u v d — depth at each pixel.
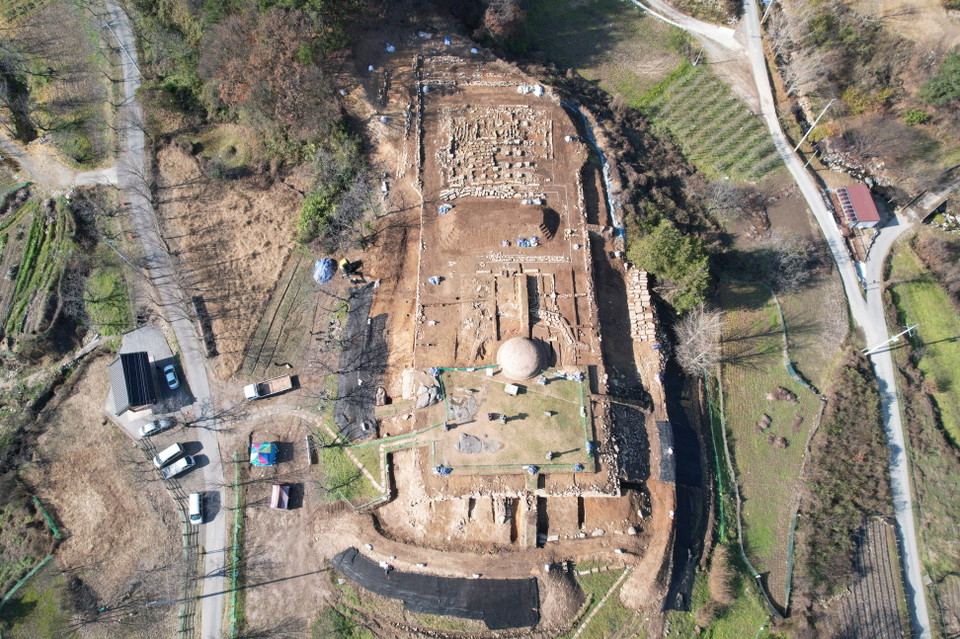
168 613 38.72
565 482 39.19
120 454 41.31
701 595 40.88
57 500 40.41
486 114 48.78
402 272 44.84
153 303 44.69
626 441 41.19
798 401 47.00
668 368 45.16
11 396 42.75
